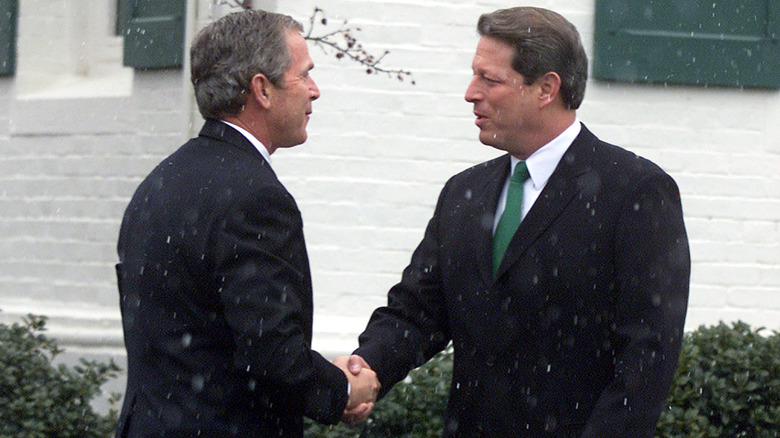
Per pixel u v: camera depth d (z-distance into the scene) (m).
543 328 6.60
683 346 10.16
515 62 6.71
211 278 6.02
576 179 6.70
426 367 10.05
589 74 12.09
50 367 11.25
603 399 6.30
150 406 6.09
